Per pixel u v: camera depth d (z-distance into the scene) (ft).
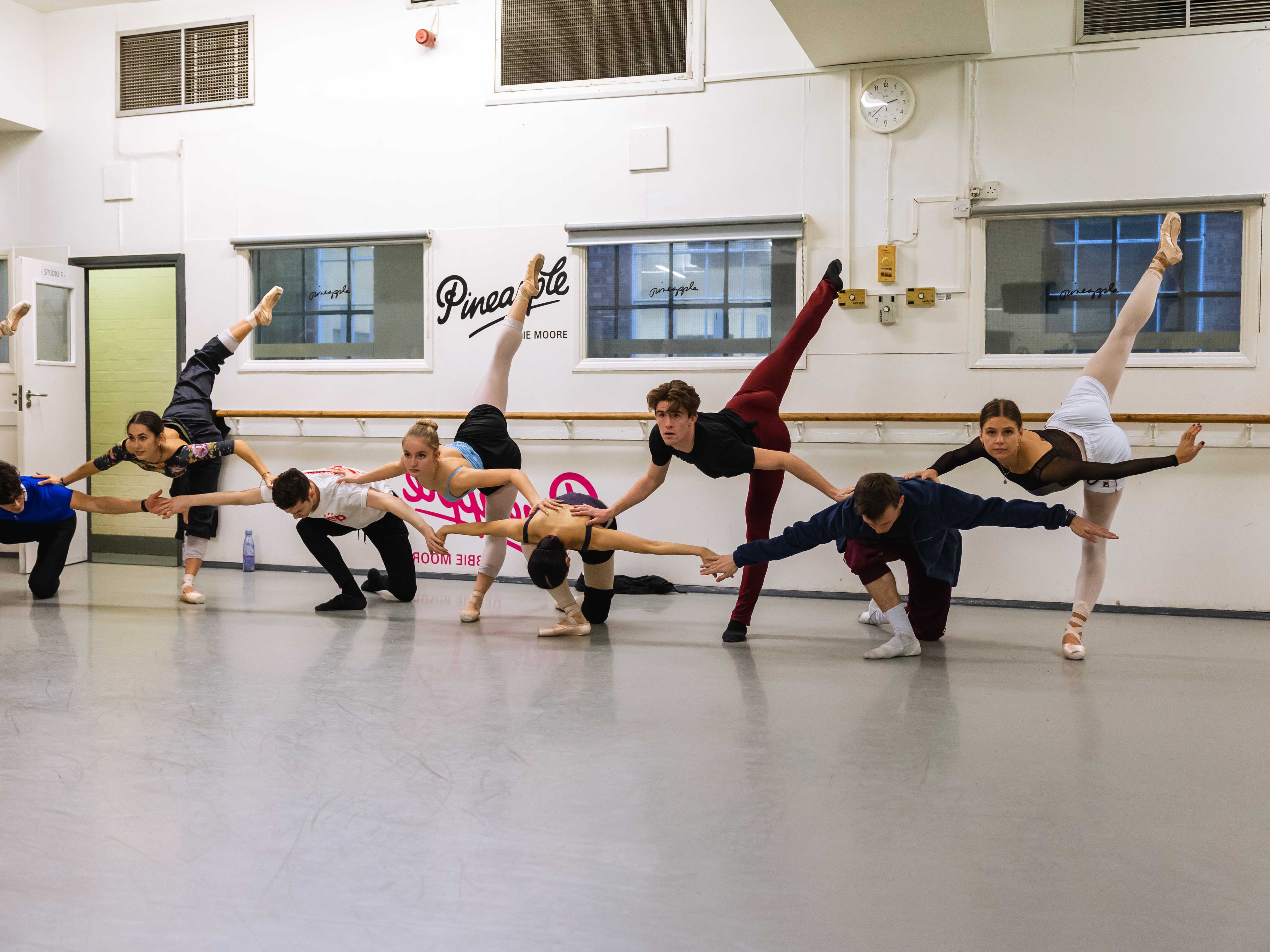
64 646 12.75
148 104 20.49
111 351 22.97
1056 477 11.88
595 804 7.33
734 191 17.54
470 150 18.75
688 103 17.70
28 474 19.67
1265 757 8.64
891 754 8.63
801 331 14.38
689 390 12.17
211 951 5.23
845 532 11.85
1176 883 6.12
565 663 12.08
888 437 16.92
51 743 8.68
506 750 8.59
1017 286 16.60
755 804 7.38
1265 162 15.40
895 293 16.88
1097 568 12.97
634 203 17.99
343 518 15.07
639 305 18.19
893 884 6.07
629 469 18.16
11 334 17.25
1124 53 15.84
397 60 19.10
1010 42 16.28
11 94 20.38
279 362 19.86
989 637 14.07
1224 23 15.49
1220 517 15.79
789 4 14.38
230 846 6.56
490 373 15.80
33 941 5.33
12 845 6.56
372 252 19.43
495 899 5.83
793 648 13.12
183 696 10.28
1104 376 13.41
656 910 5.71
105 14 20.66
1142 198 15.83
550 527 13.21
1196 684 11.30
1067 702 10.46
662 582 17.72
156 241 20.52
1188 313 16.01
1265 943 5.36
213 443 15.87
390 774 7.96
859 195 17.01
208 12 20.06
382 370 19.27
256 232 19.94
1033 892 5.97
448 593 17.49
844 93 16.97
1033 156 16.26
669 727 9.37
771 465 12.52
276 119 19.74
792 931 5.47
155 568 20.29
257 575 19.44
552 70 18.37
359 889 5.94
